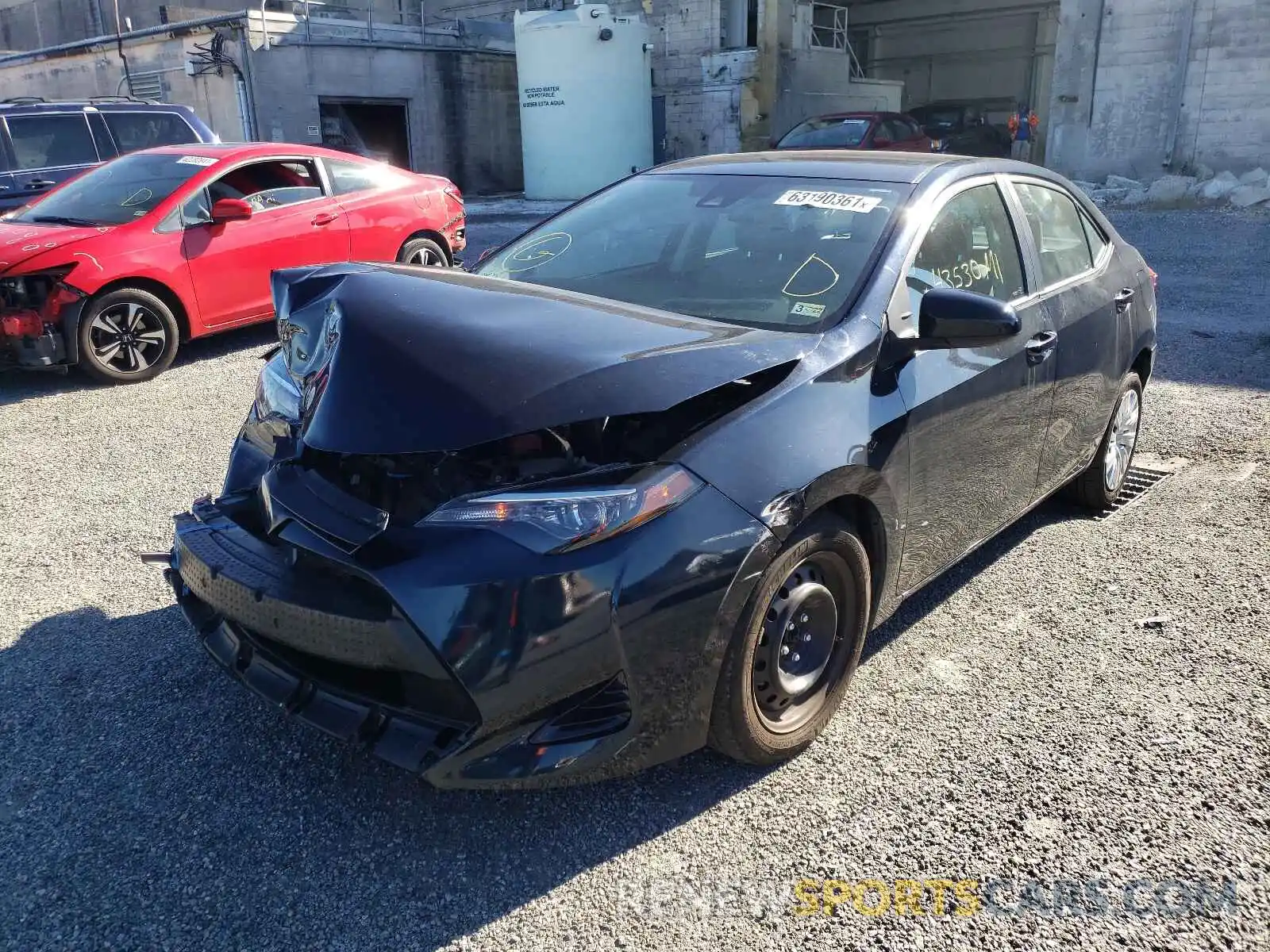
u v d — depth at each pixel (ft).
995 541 14.17
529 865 7.98
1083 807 8.61
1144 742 9.50
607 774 7.80
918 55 111.34
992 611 12.11
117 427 19.40
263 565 8.34
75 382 22.81
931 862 7.98
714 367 8.02
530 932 7.32
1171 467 16.99
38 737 9.57
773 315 9.83
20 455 17.75
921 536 10.28
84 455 17.79
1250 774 9.03
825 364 8.98
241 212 23.21
